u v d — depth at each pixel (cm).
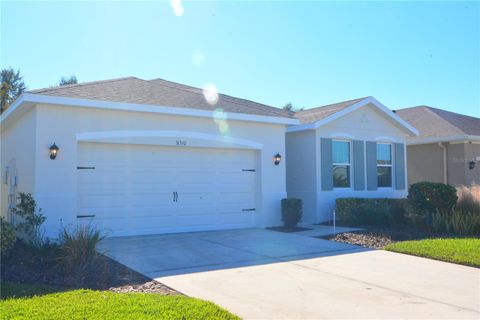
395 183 1869
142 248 1047
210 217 1370
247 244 1117
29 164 1162
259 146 1454
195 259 936
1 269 804
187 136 1310
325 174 1644
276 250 1046
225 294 684
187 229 1324
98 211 1184
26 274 779
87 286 721
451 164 2031
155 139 1256
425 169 2142
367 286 736
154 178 1274
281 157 1494
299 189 1680
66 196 1122
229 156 1418
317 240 1188
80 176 1163
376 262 926
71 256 820
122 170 1224
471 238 1188
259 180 1459
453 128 2048
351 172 1730
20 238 1106
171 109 1260
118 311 565
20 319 533
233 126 1402
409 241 1141
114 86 1363
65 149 1127
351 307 625
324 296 677
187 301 618
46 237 1036
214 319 547
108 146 1205
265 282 756
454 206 1401
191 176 1339
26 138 1208
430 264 909
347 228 1414
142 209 1252
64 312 559
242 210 1434
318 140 1636
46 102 1093
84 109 1157
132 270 832
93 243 858
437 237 1221
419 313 600
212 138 1355
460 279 787
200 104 1369
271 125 1485
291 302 645
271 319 573
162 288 720
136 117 1231
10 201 1390
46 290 681
